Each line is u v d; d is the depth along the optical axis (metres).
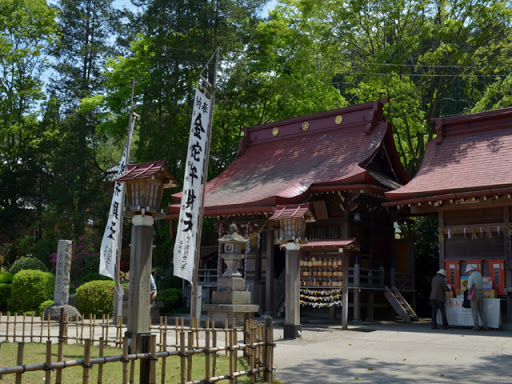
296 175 22.23
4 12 37.66
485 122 20.30
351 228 21.09
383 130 22.72
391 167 23.95
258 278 22.17
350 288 19.89
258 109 31.98
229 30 29.34
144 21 30.61
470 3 26.25
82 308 19.33
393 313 22.83
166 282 26.88
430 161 20.31
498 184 16.77
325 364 9.39
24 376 7.95
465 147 20.06
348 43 29.23
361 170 19.91
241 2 31.64
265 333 7.80
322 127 24.89
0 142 39.34
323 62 30.00
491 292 16.91
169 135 28.45
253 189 22.38
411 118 28.38
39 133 39.78
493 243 17.52
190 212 11.43
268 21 32.19
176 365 9.17
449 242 18.47
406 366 9.22
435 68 29.45
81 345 11.46
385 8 26.86
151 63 31.36
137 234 8.44
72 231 34.06
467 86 28.00
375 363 9.52
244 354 9.59
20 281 22.09
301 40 28.59
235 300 14.55
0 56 37.84
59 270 18.11
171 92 29.30
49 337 11.67
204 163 12.22
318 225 21.69
